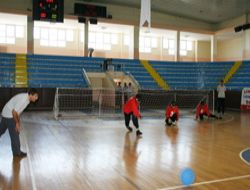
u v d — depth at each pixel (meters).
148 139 6.91
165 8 17.44
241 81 16.36
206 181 3.91
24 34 19.58
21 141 6.39
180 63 18.20
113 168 4.46
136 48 18.52
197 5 16.14
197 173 4.27
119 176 4.08
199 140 6.89
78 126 8.78
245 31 18.72
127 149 5.77
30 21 16.09
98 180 3.90
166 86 16.31
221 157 5.26
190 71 17.88
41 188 3.57
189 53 24.31
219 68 17.89
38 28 20.02
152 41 23.22
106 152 5.49
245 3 15.21
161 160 4.98
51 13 13.03
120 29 20.08
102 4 17.27
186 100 15.09
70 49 20.91
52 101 13.45
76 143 6.27
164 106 14.81
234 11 16.91
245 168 4.56
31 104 13.12
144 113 12.79
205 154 5.48
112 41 22.06
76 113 12.17
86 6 16.27
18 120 4.98
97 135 7.33
